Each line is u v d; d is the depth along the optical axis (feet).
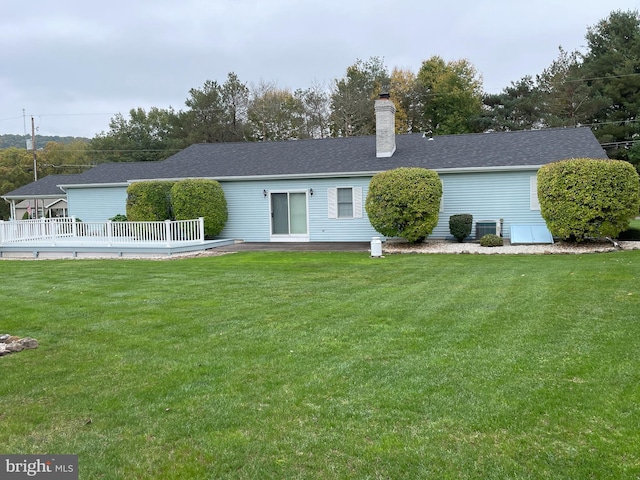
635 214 42.50
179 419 11.31
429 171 48.67
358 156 61.57
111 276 34.35
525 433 10.28
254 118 145.28
